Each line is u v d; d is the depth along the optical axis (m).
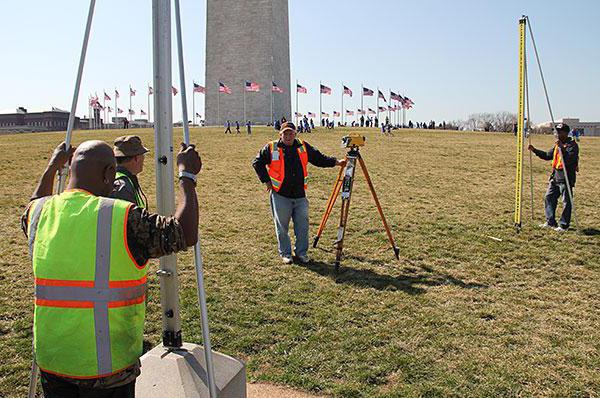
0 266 7.57
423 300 6.32
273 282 7.00
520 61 9.84
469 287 6.84
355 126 72.31
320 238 9.55
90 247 2.35
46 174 3.08
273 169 7.84
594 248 8.84
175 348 3.43
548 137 46.16
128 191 4.39
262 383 4.39
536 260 8.14
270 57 56.88
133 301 2.43
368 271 7.54
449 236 9.74
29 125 87.56
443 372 4.55
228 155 24.78
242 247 8.89
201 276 3.03
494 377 4.45
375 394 4.21
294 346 5.09
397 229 10.30
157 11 3.35
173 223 2.41
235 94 57.91
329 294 6.52
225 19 58.00
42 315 2.38
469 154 27.25
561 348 5.02
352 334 5.32
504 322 5.64
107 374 2.36
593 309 6.07
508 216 11.71
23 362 4.69
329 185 16.38
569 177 10.23
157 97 3.38
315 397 4.19
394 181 17.48
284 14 61.06
